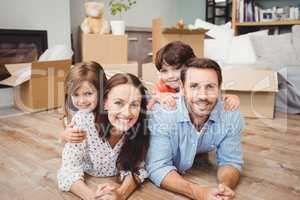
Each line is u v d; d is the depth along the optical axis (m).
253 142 1.54
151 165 1.02
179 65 1.06
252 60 2.76
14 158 1.30
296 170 1.20
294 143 1.53
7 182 1.07
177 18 4.29
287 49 2.75
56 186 1.04
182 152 1.05
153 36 2.07
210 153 1.35
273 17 3.25
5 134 1.66
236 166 1.07
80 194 0.94
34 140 1.55
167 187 0.99
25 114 2.13
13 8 2.40
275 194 1.00
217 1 3.76
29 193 0.99
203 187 0.92
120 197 0.92
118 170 1.08
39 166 1.21
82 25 2.74
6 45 2.36
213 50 2.85
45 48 2.60
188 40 1.94
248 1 3.41
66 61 2.19
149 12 3.90
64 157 1.02
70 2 3.12
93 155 1.04
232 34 2.99
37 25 2.56
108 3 3.46
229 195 0.87
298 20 3.03
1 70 2.34
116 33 2.86
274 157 1.33
